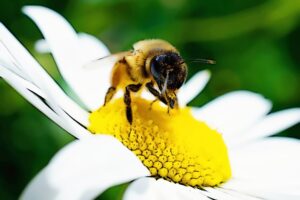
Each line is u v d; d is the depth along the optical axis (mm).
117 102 113
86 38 128
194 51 162
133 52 114
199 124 115
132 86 113
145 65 113
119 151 98
